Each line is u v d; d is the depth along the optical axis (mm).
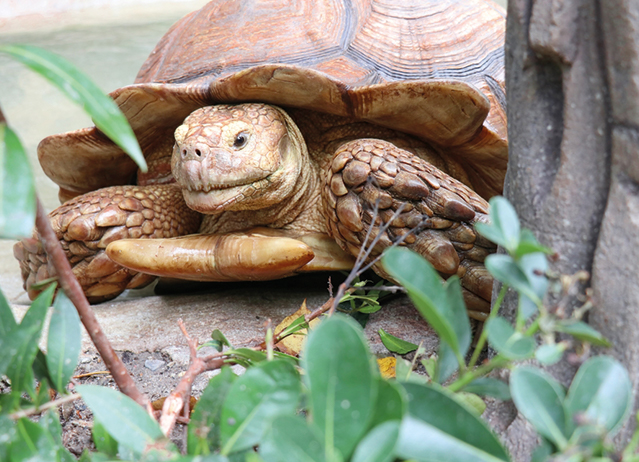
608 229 824
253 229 1147
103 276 1140
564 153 880
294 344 1020
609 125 835
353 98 1084
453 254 1022
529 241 646
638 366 783
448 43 1149
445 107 1071
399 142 1138
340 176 1063
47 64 570
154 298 1162
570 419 591
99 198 1136
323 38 1136
